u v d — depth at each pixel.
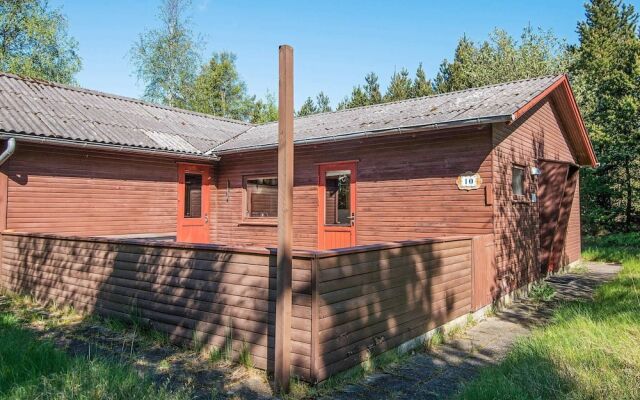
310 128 9.91
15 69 22.28
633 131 15.98
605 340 4.34
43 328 5.38
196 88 31.52
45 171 8.32
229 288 4.27
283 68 3.71
